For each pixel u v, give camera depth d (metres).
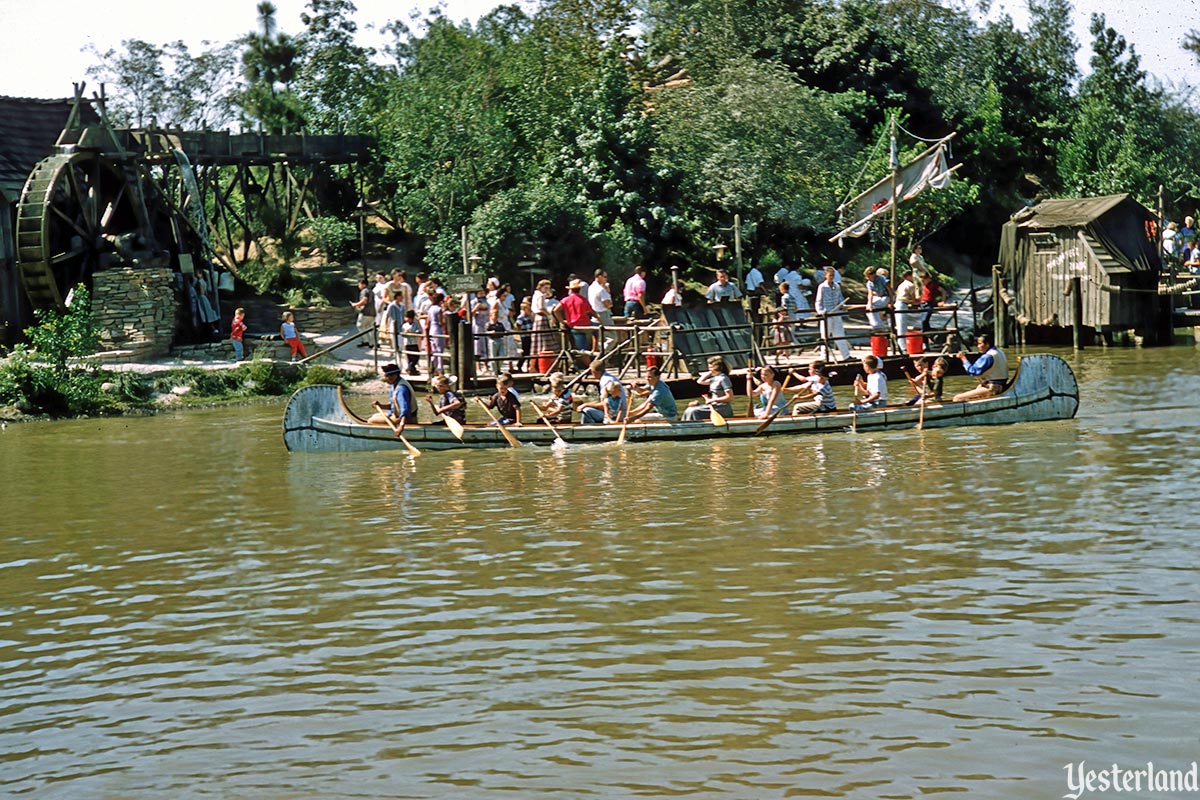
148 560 15.11
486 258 44.75
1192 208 73.81
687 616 12.07
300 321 42.94
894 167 31.27
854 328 31.03
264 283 46.31
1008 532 14.99
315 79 60.81
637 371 29.00
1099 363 34.81
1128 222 40.09
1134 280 39.28
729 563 13.93
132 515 17.80
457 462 21.19
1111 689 9.88
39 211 37.12
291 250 50.50
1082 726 9.22
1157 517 15.55
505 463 20.88
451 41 56.38
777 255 51.59
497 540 15.39
